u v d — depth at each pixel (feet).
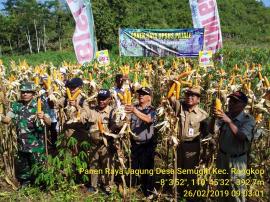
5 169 22.22
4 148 21.97
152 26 195.93
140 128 19.63
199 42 51.21
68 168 19.72
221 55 49.01
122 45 53.26
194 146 18.43
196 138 18.38
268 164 20.48
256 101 19.40
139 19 197.26
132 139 19.74
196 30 50.93
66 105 21.83
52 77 31.14
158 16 219.20
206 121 18.26
